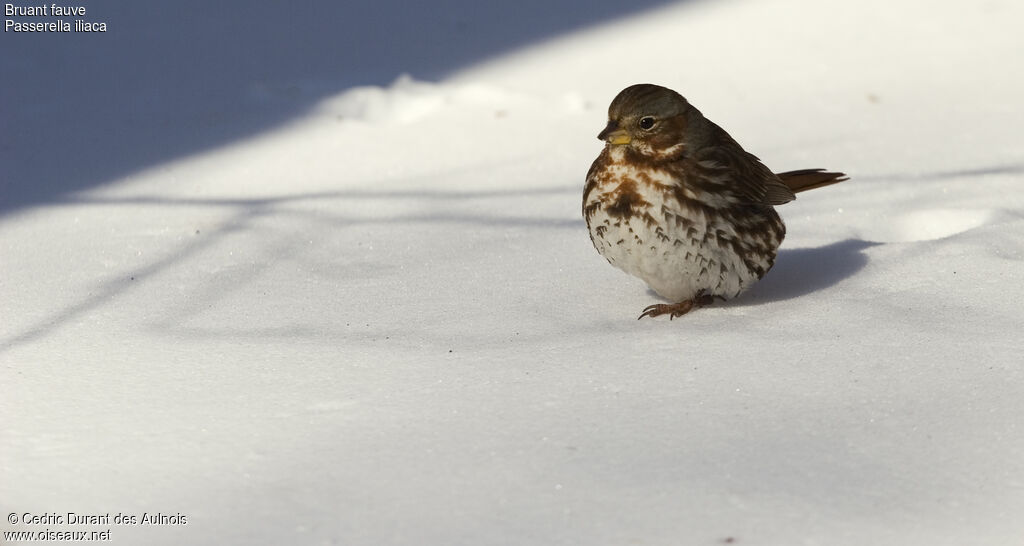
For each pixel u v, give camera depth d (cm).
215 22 1958
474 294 980
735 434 693
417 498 629
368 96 1559
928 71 1608
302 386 788
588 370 800
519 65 1686
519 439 693
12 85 1661
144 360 844
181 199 1254
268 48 1808
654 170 877
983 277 952
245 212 1209
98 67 1738
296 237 1139
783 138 1402
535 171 1331
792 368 791
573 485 637
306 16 1977
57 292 998
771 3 1891
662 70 1645
